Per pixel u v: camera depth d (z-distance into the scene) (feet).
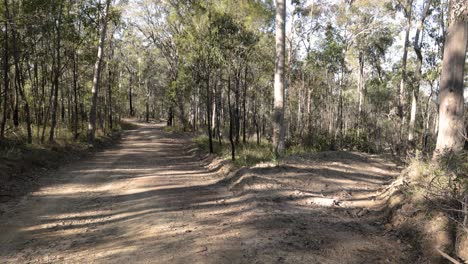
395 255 15.47
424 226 16.44
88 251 15.87
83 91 81.56
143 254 15.30
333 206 23.35
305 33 90.43
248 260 14.46
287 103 83.20
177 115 135.54
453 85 20.72
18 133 46.78
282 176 30.37
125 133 107.76
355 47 91.97
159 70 165.27
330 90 96.02
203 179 34.32
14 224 19.63
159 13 103.96
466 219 13.82
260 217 20.40
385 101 108.88
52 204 24.21
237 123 55.62
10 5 43.75
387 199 22.57
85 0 55.16
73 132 66.44
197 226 19.10
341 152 47.06
